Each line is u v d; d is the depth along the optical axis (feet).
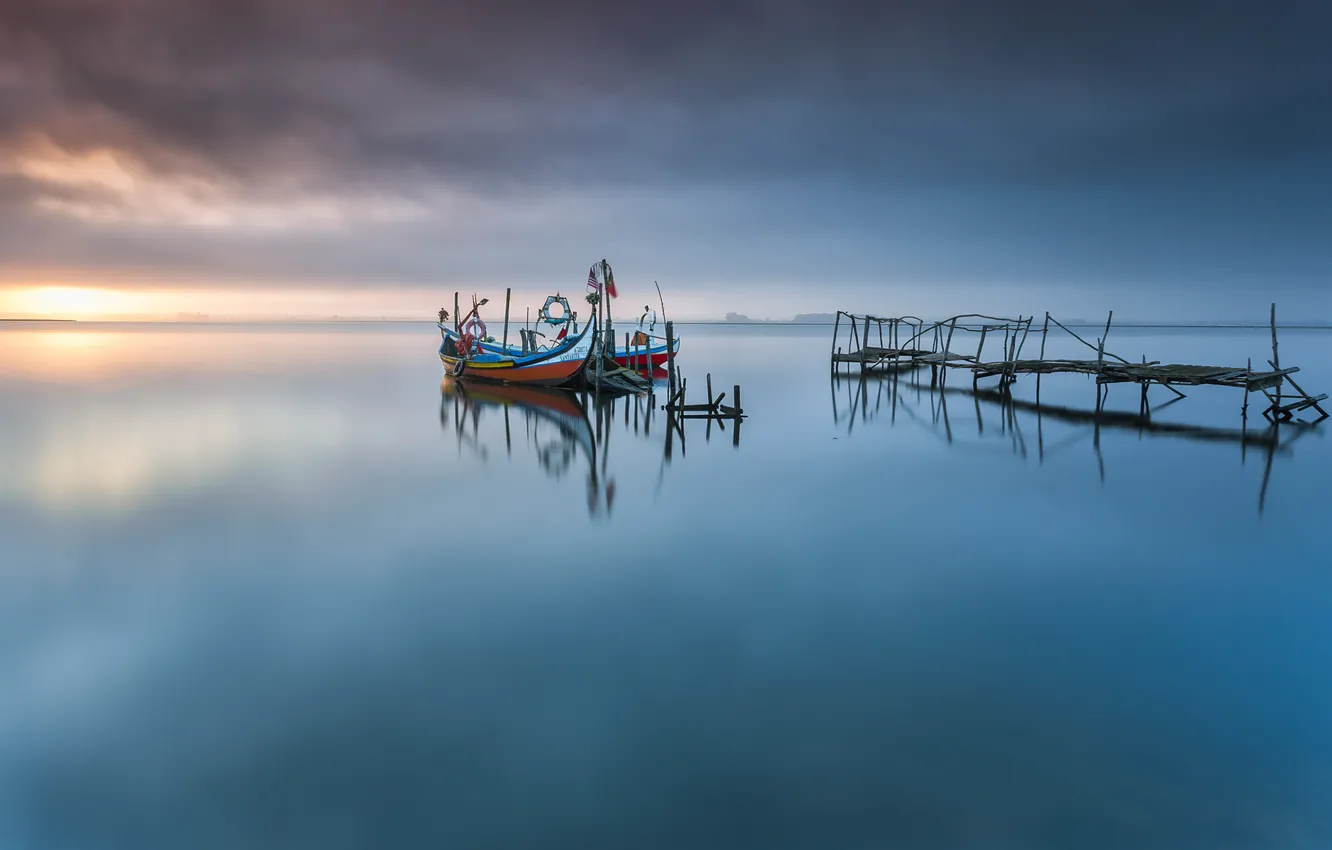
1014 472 71.67
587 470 72.90
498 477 69.97
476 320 158.40
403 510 57.72
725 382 167.22
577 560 45.85
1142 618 36.91
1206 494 62.34
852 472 71.61
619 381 129.49
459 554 47.19
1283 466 73.72
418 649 33.88
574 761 25.81
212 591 41.01
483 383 155.63
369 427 100.37
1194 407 119.85
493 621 36.96
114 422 103.81
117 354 266.57
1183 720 27.68
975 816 22.91
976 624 36.14
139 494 62.80
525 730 27.55
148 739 27.20
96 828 23.12
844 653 33.22
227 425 101.71
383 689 30.48
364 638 35.06
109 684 31.01
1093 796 23.61
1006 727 27.40
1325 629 35.35
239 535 51.26
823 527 53.16
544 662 32.58
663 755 26.07
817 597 39.81
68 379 168.66
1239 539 49.93
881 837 22.13
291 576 43.24
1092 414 112.57
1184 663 32.09
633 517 55.77
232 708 29.14
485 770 25.30
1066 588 41.06
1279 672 31.12
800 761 25.54
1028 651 33.30
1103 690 29.78
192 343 370.73
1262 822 22.57
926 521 54.44
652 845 22.09
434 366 216.33
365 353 285.84
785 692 29.96
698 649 33.65
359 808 23.79
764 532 52.01
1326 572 43.42
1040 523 54.19
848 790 24.07
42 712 28.99
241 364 220.84
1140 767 25.02
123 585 41.86
